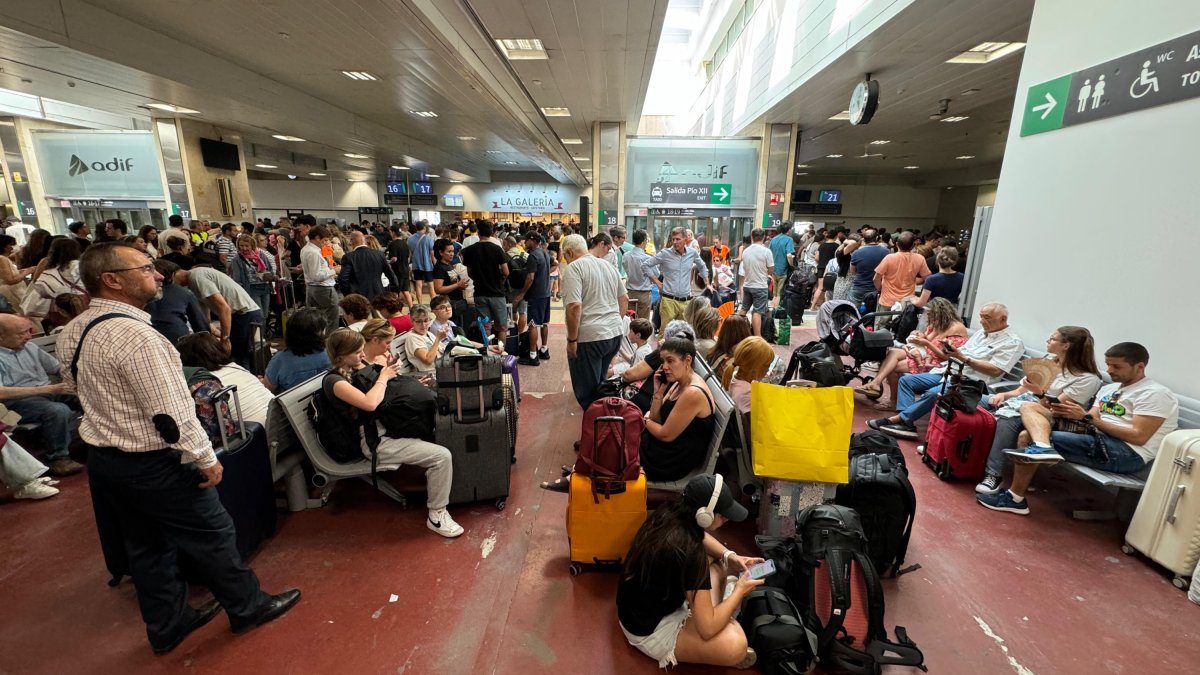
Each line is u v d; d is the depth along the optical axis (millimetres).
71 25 6090
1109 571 2512
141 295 1715
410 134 15477
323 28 6617
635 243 6383
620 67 8672
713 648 1852
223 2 5941
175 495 1770
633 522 2340
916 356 4531
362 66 8352
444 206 32406
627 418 2322
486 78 8875
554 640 2051
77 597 2258
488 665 1928
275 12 6148
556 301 10547
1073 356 3109
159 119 12109
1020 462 2938
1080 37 3592
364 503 3051
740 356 3260
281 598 2186
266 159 19594
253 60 8383
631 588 1896
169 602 1944
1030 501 3154
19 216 13430
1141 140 3150
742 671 1921
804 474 2314
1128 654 2008
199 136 12758
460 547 2639
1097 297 3469
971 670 1931
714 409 2746
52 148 13141
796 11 8922
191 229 10453
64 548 2592
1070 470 2947
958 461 3307
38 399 3297
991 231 4473
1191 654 2010
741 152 11711
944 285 5180
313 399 2771
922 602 2293
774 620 1909
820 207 26766
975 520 2941
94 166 13109
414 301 9531
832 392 2318
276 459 2717
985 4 5430
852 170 24703
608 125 12586
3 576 2385
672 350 2592
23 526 2777
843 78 8211
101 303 1669
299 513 2936
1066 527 2879
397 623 2129
